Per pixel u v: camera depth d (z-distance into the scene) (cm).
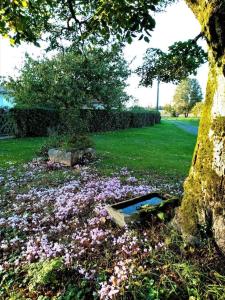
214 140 279
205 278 250
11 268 309
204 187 288
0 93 2766
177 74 643
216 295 231
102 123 2325
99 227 385
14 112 1691
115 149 1258
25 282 284
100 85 2075
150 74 659
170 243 299
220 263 263
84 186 605
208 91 306
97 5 574
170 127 3388
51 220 427
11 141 1501
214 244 279
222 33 252
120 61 2111
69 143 967
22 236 384
